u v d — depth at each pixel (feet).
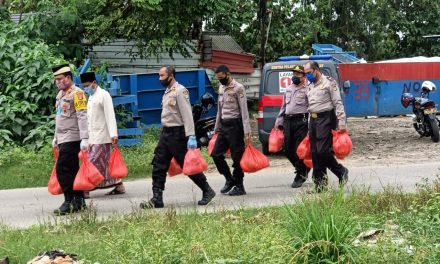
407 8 120.98
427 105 54.60
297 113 34.73
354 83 74.18
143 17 62.64
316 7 105.09
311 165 33.27
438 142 53.93
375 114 74.59
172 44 63.93
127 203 33.30
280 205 28.78
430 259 18.39
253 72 87.40
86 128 29.73
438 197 24.67
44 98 49.85
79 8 63.82
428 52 121.70
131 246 19.30
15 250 22.56
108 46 75.51
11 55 52.29
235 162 33.86
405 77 74.54
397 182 36.09
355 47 109.19
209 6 62.23
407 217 23.02
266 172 42.37
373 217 23.45
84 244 22.95
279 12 92.58
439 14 119.85
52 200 35.35
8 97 49.93
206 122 55.67
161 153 30.81
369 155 48.29
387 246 19.04
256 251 18.45
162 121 30.91
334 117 31.91
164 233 20.18
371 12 109.50
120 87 56.54
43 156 45.21
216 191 35.94
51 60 51.57
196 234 20.62
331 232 18.63
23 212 32.12
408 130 64.08
